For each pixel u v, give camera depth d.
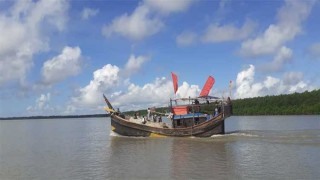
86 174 30.23
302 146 43.72
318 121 118.62
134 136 60.47
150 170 31.17
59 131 95.62
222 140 52.41
